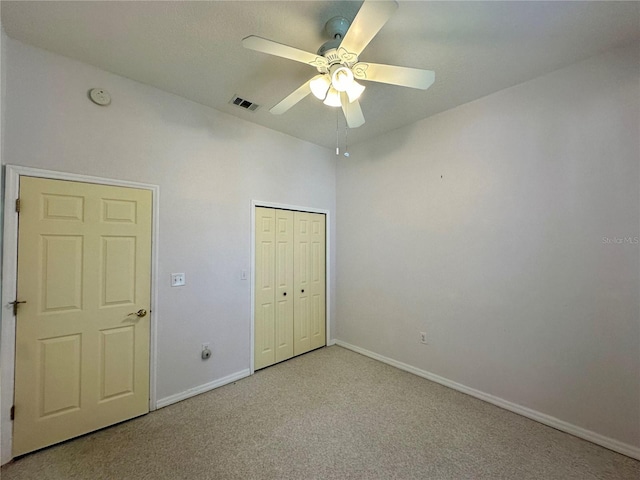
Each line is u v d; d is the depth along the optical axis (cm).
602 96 194
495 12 159
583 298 201
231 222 284
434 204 286
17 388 178
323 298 380
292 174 340
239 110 277
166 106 244
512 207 235
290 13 161
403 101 259
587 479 164
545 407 216
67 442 192
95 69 210
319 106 269
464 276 263
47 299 188
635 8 156
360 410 231
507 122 238
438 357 281
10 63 179
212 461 176
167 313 240
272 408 234
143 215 229
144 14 161
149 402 228
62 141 195
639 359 181
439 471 169
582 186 202
